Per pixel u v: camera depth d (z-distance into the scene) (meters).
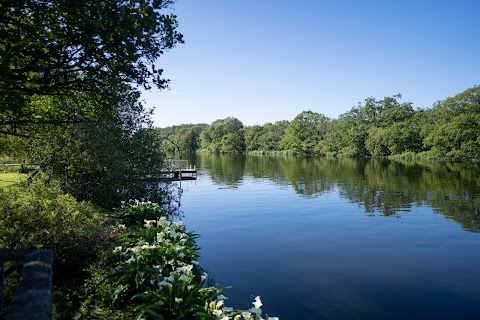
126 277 6.22
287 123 117.88
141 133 17.02
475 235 13.42
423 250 11.63
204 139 134.88
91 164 13.27
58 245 6.36
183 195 24.81
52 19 4.82
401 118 76.25
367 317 6.99
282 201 21.89
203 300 5.54
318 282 8.85
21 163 13.73
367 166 48.44
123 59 4.96
